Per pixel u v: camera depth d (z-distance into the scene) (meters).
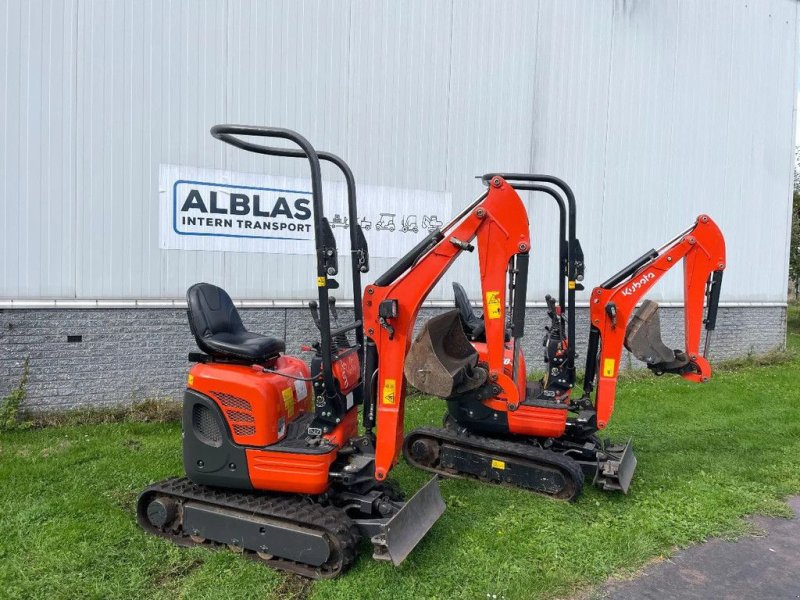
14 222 6.38
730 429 7.04
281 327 7.73
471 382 4.66
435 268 3.92
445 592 3.52
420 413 7.23
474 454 5.32
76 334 6.68
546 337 5.72
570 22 9.67
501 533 4.25
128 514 4.39
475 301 9.06
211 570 3.66
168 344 7.12
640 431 6.88
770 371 10.78
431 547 3.99
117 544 3.95
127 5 6.74
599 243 10.23
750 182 11.76
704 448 6.33
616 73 10.16
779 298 12.35
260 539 3.75
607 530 4.38
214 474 3.92
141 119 6.86
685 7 10.72
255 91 7.44
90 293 6.73
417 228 8.63
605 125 10.12
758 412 7.83
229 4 7.22
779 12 11.77
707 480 5.38
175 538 4.04
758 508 4.90
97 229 6.73
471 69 8.89
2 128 6.30
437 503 4.23
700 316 5.35
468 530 4.29
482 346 5.49
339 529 3.58
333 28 7.84
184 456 4.01
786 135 12.09
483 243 4.31
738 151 11.56
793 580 3.86
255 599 3.40
